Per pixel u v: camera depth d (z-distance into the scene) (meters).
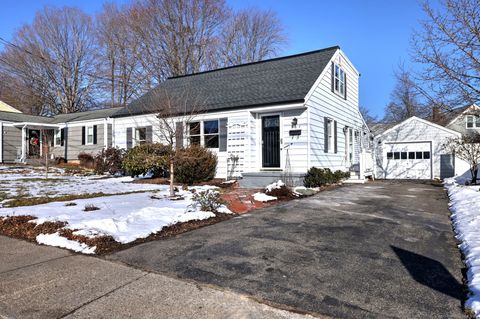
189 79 17.59
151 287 3.54
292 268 4.03
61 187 11.54
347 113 16.70
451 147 16.08
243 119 12.67
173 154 9.74
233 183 12.29
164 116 11.89
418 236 5.40
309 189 10.51
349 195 10.01
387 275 3.81
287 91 12.19
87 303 3.18
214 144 13.52
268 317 2.90
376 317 2.90
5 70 32.69
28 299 3.28
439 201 9.09
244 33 34.09
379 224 6.17
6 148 22.09
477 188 10.37
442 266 4.08
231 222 6.47
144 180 13.70
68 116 25.36
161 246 4.97
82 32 34.88
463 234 5.28
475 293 3.22
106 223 5.75
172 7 29.55
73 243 5.02
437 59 10.73
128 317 2.91
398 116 33.28
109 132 20.98
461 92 10.39
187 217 6.43
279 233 5.58
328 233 5.55
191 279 3.74
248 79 14.79
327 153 13.70
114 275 3.88
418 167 19.36
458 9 9.98
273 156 12.63
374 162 20.12
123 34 31.16
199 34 31.03
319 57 14.65
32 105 34.47
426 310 3.01
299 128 12.02
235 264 4.18
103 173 16.61
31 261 4.39
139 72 31.02
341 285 3.54
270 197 9.03
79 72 35.41
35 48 33.00
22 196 9.32
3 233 5.89
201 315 2.93
